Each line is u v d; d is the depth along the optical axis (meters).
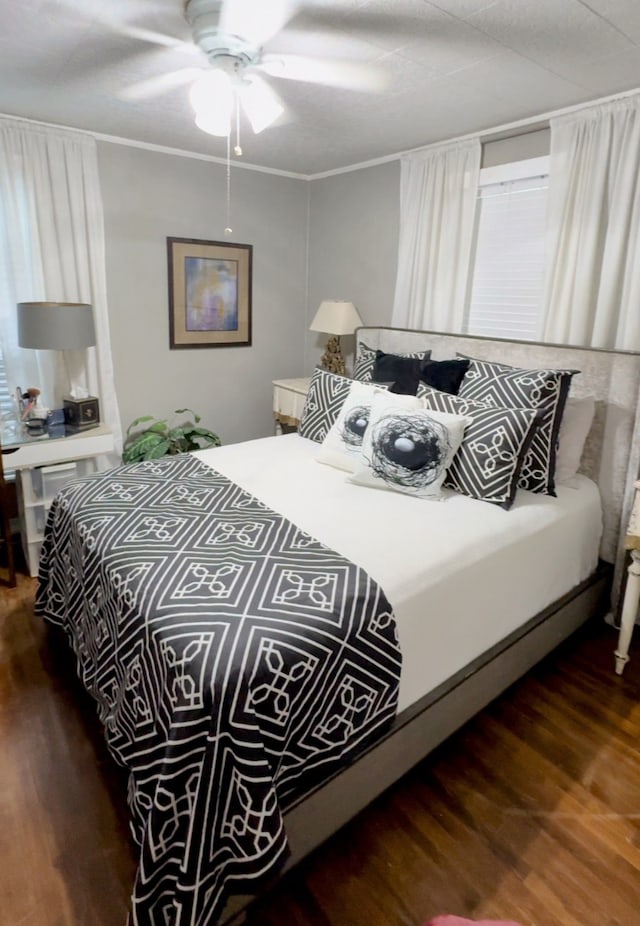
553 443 2.31
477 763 1.83
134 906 1.17
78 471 3.22
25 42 1.99
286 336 4.45
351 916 1.36
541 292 2.84
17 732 1.89
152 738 1.34
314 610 1.40
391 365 2.81
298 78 2.26
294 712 1.30
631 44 1.93
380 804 1.67
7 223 3.00
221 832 1.21
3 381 3.19
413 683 1.63
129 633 1.47
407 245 3.42
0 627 2.48
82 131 3.13
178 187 3.62
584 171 2.54
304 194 4.23
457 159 3.07
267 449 2.80
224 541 1.74
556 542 2.16
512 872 1.48
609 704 2.12
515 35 1.88
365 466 2.26
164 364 3.86
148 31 1.90
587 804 1.69
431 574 1.65
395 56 2.05
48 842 1.51
